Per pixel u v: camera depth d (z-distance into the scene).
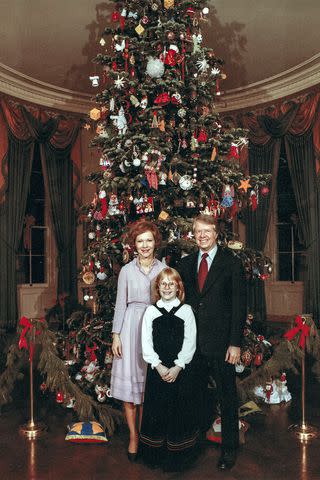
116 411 3.45
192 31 3.97
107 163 3.63
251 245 8.05
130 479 2.59
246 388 3.64
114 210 3.64
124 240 3.42
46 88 7.68
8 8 5.42
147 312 2.78
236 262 2.79
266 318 7.96
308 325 3.49
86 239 8.44
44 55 6.62
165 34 3.51
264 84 7.61
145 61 3.77
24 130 7.56
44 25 5.82
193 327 2.74
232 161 4.02
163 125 3.53
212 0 5.29
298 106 7.36
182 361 2.71
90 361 3.90
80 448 3.05
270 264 3.80
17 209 7.46
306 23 5.83
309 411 3.75
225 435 2.72
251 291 7.93
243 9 5.48
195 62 3.78
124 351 2.88
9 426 3.46
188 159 3.75
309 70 7.00
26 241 8.05
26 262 8.16
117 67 3.92
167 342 2.76
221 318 2.75
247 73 7.30
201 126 3.71
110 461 2.84
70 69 7.10
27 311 7.93
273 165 7.78
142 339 2.76
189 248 3.39
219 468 2.70
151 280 2.96
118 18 3.84
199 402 2.87
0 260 7.22
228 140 3.78
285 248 8.23
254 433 3.29
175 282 2.77
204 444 3.07
